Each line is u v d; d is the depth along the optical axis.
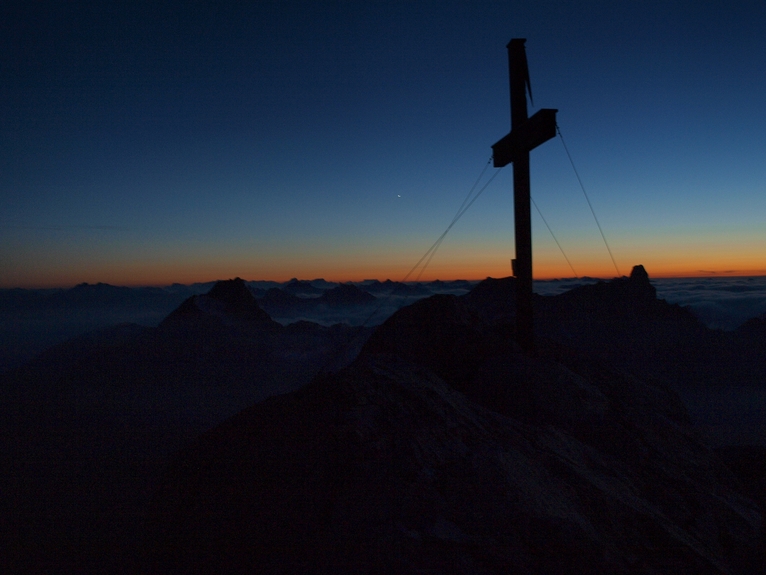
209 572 4.45
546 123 9.38
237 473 5.60
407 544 3.68
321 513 4.40
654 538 5.26
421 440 5.33
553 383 8.65
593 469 6.59
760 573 5.57
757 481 9.50
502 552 3.78
